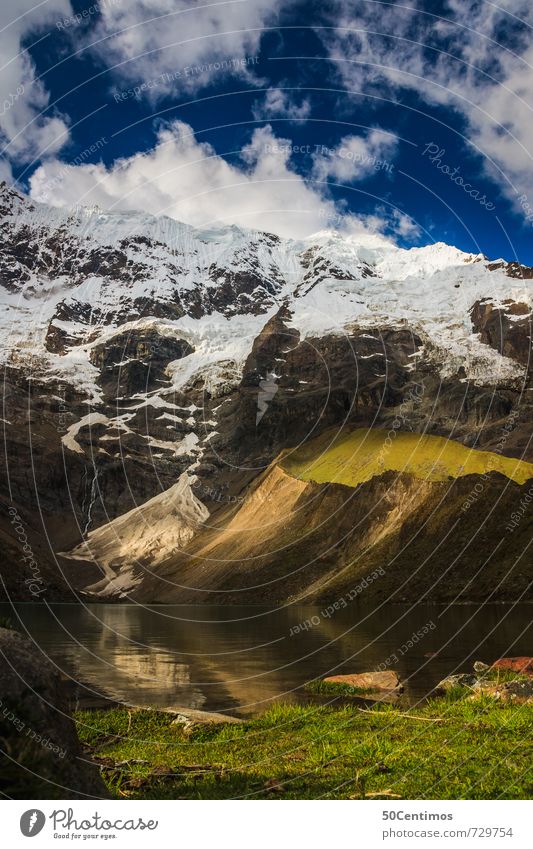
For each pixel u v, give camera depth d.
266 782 9.60
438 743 11.71
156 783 9.63
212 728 14.59
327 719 15.13
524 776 9.42
